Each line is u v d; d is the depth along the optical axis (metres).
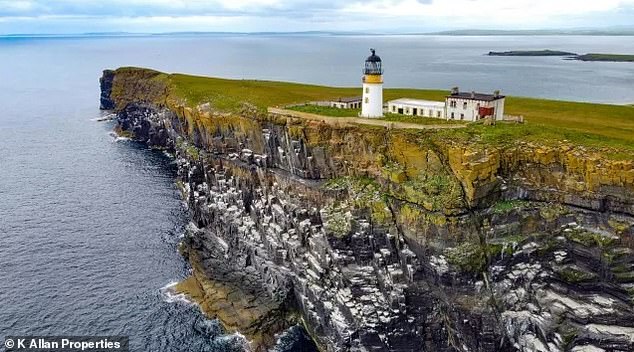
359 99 91.88
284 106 92.62
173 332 69.44
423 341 62.66
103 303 75.38
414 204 62.44
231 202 89.25
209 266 84.56
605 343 54.00
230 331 69.56
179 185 124.75
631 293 54.41
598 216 57.56
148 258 88.94
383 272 64.12
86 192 120.06
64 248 91.44
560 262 58.28
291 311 73.94
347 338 63.16
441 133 67.31
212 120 94.44
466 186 60.16
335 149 73.12
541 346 56.47
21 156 151.12
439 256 59.91
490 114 74.69
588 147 61.47
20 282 80.06
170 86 148.88
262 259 78.88
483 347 59.34
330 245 67.06
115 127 190.00
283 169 80.25
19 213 106.56
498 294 59.28
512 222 60.78
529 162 61.81
